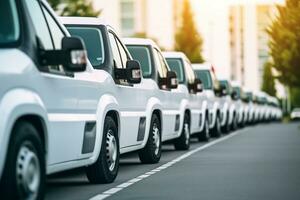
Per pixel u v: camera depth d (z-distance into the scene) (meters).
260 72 167.25
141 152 15.95
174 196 10.68
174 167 15.38
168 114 17.53
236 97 36.12
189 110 20.69
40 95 8.48
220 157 18.17
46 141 8.64
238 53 164.88
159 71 17.20
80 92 10.05
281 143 24.73
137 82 12.78
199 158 17.84
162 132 16.67
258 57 165.12
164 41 116.69
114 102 11.79
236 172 14.27
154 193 11.02
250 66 165.12
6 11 8.43
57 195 10.77
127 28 116.00
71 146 9.63
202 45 96.62
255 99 53.34
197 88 22.19
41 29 9.03
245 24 164.50
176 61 21.81
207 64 29.55
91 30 12.77
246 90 52.69
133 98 13.66
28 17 8.57
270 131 36.53
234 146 22.86
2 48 8.22
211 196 10.67
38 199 8.27
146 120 14.91
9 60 8.02
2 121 7.61
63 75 9.47
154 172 14.30
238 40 164.62
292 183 12.34
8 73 7.85
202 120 24.00
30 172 8.06
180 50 95.44
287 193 11.02
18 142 7.89
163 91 17.00
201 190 11.39
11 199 7.82
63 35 9.86
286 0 42.97
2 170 7.71
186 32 96.00
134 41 16.98
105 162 11.84
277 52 45.72
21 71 8.09
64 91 9.36
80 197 10.55
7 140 7.66
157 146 16.25
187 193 11.02
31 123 8.45
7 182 7.77
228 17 155.38
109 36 13.00
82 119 10.05
